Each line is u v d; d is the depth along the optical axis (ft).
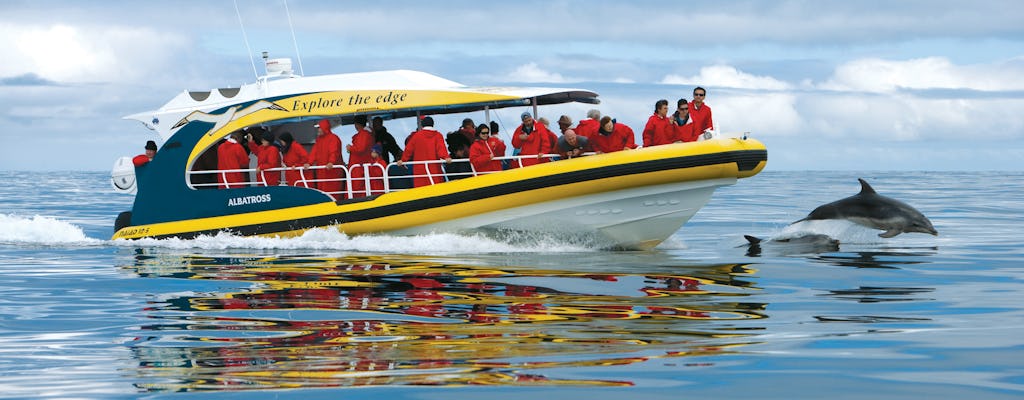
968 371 22.66
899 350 24.91
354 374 22.35
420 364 23.32
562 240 50.67
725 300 33.19
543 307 31.63
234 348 25.40
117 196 125.18
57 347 25.88
